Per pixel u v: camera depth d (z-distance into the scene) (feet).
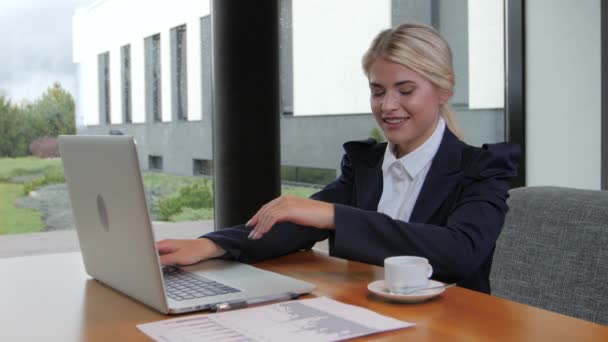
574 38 11.01
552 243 4.40
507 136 11.68
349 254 3.80
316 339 2.65
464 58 11.25
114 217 3.27
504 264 4.61
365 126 10.40
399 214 4.48
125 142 2.94
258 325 2.86
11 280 3.98
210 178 9.29
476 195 4.16
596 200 4.34
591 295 4.11
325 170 10.10
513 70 11.54
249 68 7.95
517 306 3.17
